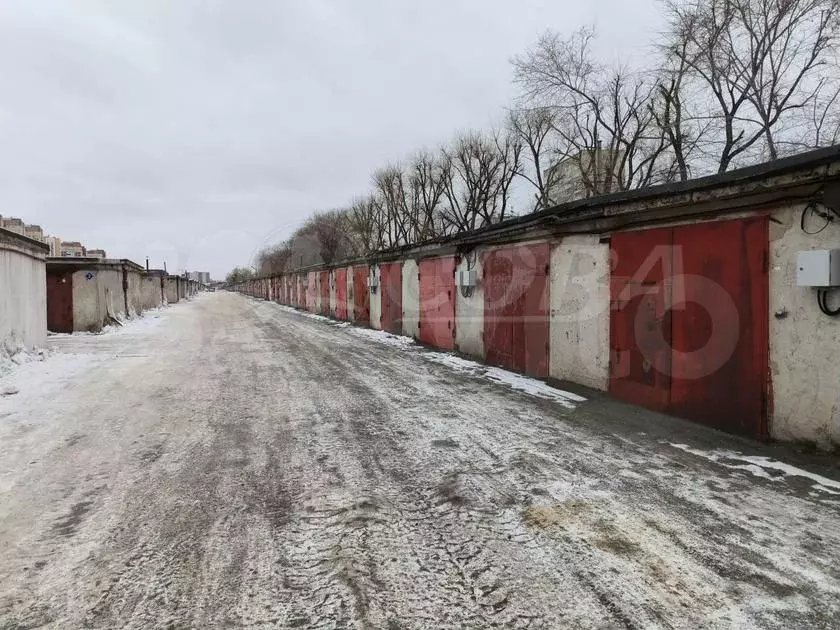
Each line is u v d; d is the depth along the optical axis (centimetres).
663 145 2133
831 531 326
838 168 405
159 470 443
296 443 518
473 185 3152
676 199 568
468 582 271
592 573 279
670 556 296
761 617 241
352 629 234
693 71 1853
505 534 323
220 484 410
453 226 3538
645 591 262
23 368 976
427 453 485
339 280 2538
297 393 766
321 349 1330
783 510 356
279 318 2667
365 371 973
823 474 422
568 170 2820
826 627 234
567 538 318
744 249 509
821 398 446
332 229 4916
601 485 403
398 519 345
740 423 520
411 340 1550
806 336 456
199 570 284
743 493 386
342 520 343
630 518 345
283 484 409
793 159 435
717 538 317
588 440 523
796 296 463
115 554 303
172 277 5141
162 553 303
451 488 397
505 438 532
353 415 632
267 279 6156
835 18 1561
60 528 337
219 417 625
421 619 241
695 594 259
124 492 395
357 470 439
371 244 4262
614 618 241
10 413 646
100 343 1480
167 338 1633
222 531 330
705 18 1775
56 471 442
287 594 261
